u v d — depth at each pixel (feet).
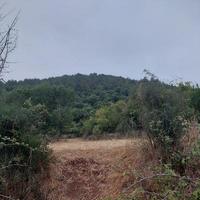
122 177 35.68
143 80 38.24
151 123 35.91
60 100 111.86
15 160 35.91
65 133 88.99
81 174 38.75
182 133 35.29
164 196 25.67
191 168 32.32
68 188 37.78
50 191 37.17
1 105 41.09
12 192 35.94
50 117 85.25
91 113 106.73
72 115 100.12
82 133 84.48
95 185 37.55
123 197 26.32
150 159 35.37
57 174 38.55
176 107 36.65
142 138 36.99
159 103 36.88
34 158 38.01
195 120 37.17
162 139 35.09
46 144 39.68
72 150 42.75
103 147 43.55
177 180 27.96
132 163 36.47
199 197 24.31
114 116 77.61
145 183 30.14
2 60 28.63
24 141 38.01
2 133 38.83
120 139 54.13
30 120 41.14
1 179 35.22
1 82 30.60
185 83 45.14
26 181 36.86
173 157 33.32
